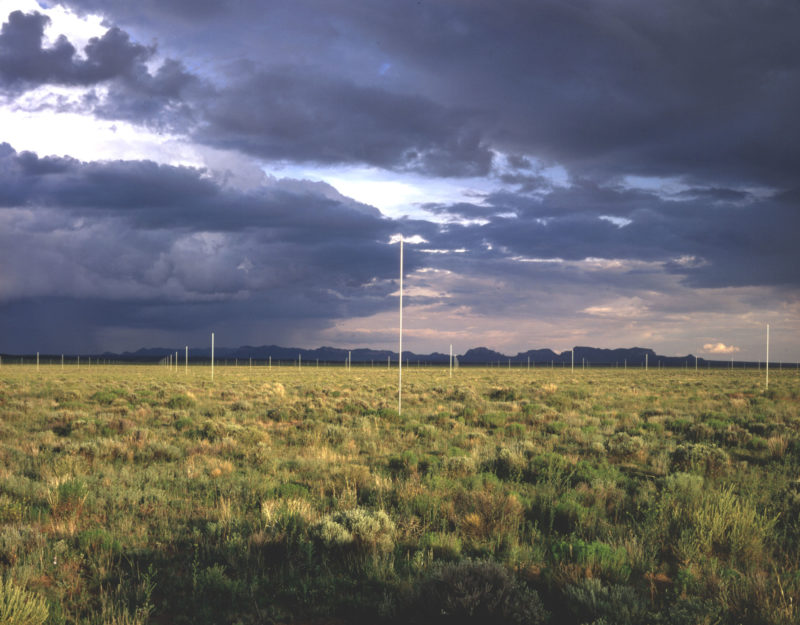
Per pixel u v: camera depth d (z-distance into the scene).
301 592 6.14
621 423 22.62
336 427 19.45
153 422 21.98
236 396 36.25
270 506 8.91
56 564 6.79
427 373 94.31
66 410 25.36
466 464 12.88
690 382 58.28
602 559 6.65
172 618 5.67
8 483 10.94
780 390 38.12
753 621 5.24
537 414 24.75
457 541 7.65
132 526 8.60
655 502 9.43
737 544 7.47
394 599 5.91
